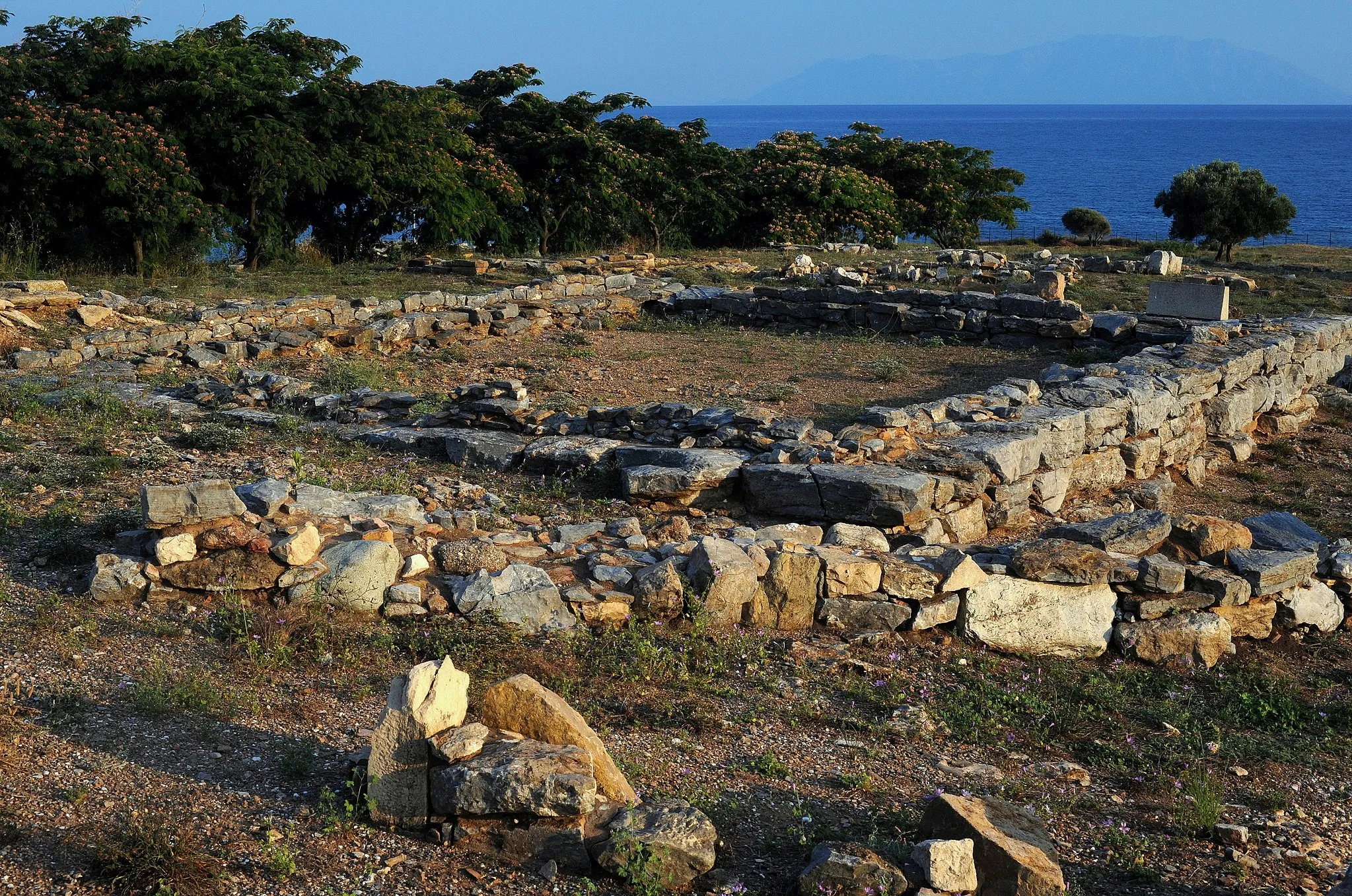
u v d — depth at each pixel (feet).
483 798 14.82
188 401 40.55
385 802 15.23
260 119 80.02
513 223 104.42
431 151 91.09
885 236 116.98
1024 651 23.95
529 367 51.60
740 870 15.11
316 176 82.17
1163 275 81.76
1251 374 46.52
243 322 55.11
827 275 71.61
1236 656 24.58
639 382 49.21
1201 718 21.77
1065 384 42.98
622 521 27.25
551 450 33.27
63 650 19.49
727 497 30.91
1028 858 14.48
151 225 73.61
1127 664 23.89
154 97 77.92
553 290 67.05
